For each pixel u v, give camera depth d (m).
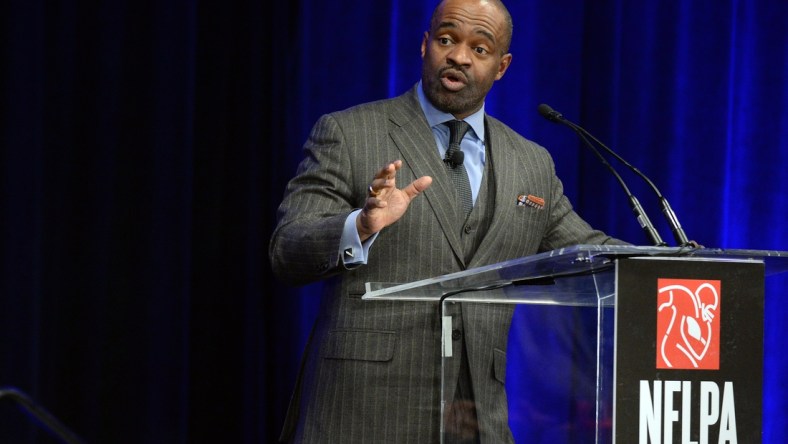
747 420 5.40
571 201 12.23
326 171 7.52
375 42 11.56
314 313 11.32
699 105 12.74
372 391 7.00
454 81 7.77
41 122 10.12
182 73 10.65
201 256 10.98
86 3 10.49
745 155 13.05
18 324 9.91
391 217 6.46
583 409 5.29
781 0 13.12
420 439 7.00
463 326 6.02
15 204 9.95
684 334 5.31
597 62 12.48
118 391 10.42
